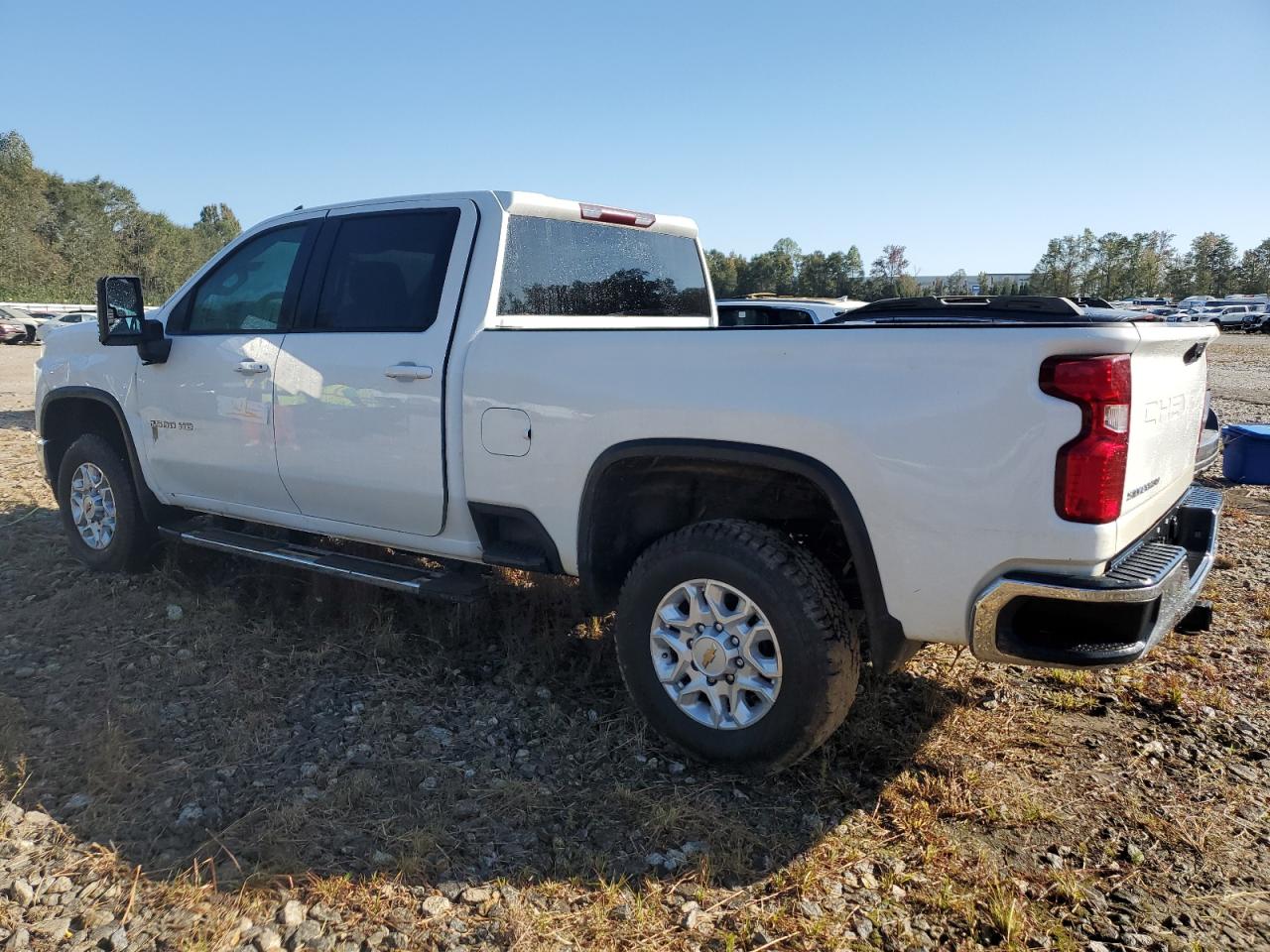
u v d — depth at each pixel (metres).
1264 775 3.28
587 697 3.82
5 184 84.75
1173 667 4.18
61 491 5.38
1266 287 109.81
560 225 4.30
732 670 3.12
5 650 4.19
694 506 3.59
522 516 3.63
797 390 2.94
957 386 2.69
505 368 3.60
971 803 3.05
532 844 2.81
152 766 3.20
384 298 4.08
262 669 4.00
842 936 2.44
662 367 3.20
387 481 3.97
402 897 2.55
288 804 2.96
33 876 2.61
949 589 2.77
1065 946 2.40
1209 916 2.55
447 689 3.88
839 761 3.32
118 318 4.49
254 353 4.39
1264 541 6.49
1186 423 3.33
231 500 4.70
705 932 2.45
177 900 2.51
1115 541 2.62
